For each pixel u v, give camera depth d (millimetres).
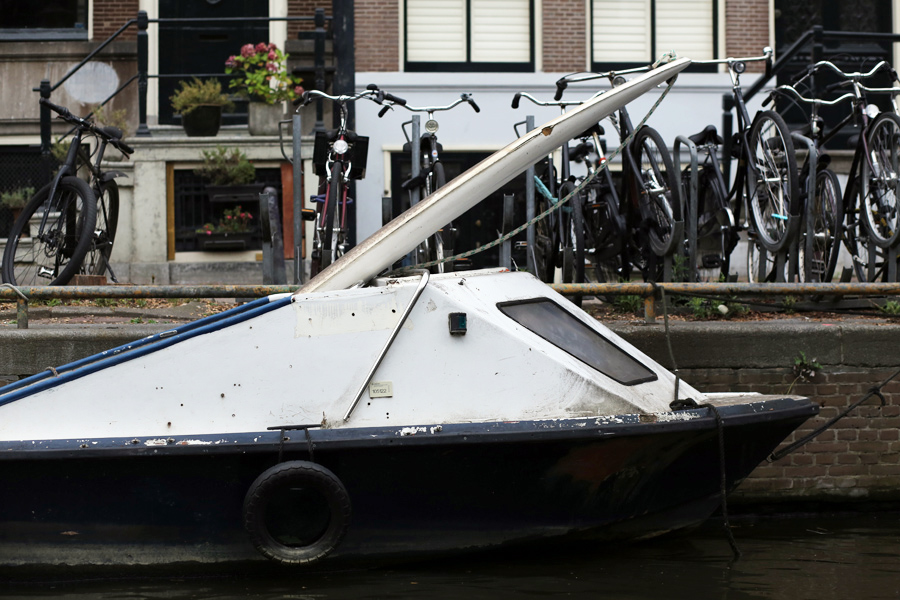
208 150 11289
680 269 7793
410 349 4844
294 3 12719
